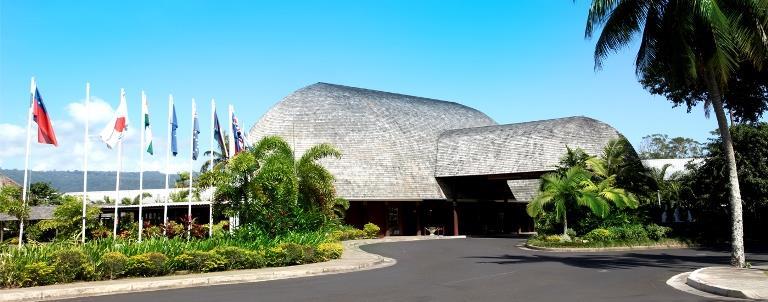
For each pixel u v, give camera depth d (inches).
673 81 863.7
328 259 938.7
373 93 2402.8
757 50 752.3
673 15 759.1
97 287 593.6
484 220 2217.0
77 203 1190.9
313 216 1082.1
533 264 870.4
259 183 959.0
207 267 749.3
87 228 1175.0
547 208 1449.3
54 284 620.1
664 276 694.5
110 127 972.6
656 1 778.2
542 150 1879.9
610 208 1398.9
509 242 1576.0
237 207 969.5
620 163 1637.6
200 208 1774.1
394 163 2030.0
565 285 607.2
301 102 2171.5
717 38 735.7
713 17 700.7
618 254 1088.2
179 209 1850.4
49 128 866.1
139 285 620.1
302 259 869.8
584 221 1417.3
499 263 899.4
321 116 2103.8
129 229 1259.8
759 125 1476.4
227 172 971.9
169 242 775.1
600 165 1515.7
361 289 593.9
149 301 524.4
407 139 2153.1
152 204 1704.0
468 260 970.7
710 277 618.2
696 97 1549.0
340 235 1540.4
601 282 634.2
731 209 791.1
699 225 1515.7
